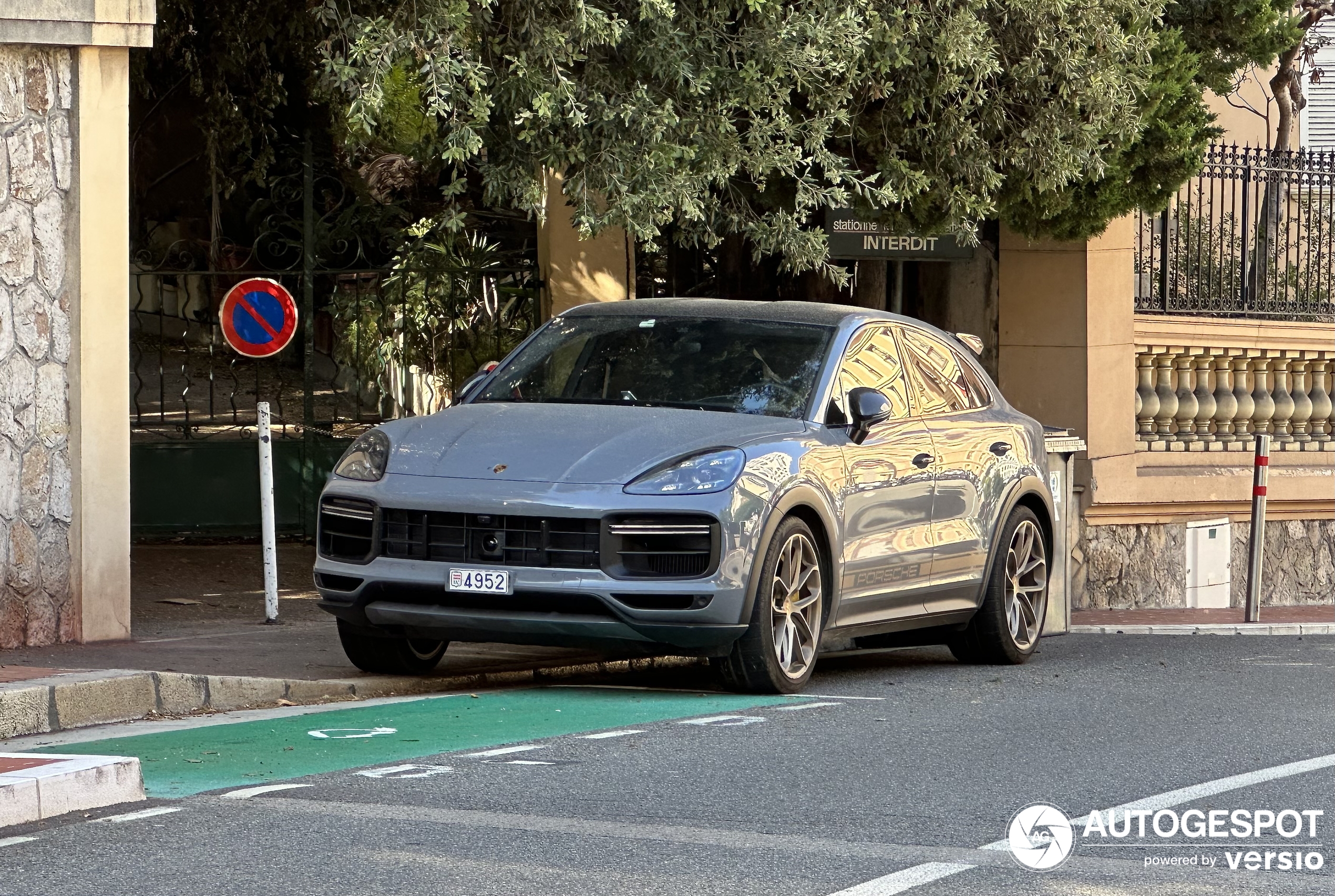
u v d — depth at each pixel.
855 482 12.12
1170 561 22.66
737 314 13.01
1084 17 17.45
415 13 14.23
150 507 20.09
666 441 11.23
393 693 11.84
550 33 14.43
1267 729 10.54
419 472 11.24
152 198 20.56
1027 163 17.86
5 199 12.80
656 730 9.96
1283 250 25.38
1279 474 23.52
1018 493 14.14
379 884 6.52
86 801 7.78
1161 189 19.58
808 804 8.05
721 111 15.58
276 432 20.42
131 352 20.50
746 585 11.02
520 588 10.78
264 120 20.36
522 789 8.26
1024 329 22.06
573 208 19.92
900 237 20.53
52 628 13.00
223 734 9.84
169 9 19.75
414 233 20.45
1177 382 23.22
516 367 12.83
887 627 12.78
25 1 12.67
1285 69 26.09
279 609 15.80
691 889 6.50
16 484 12.84
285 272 20.33
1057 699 11.70
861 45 15.86
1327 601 24.44
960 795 8.34
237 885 6.49
